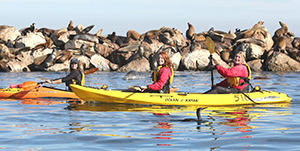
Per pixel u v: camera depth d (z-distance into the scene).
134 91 8.96
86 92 8.77
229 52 27.97
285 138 5.06
